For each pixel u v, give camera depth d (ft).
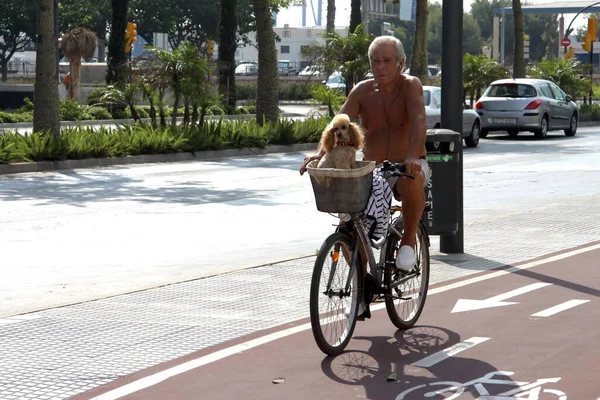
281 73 444.55
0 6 389.80
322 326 32.68
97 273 50.11
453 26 51.49
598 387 29.12
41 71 120.67
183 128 135.13
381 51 34.50
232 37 228.02
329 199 32.22
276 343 34.91
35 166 110.52
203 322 38.29
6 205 79.00
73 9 402.72
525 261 50.31
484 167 111.45
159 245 59.16
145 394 29.19
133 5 407.64
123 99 144.15
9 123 191.21
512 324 37.22
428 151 50.88
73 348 34.55
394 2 263.90
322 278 32.55
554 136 176.76
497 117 166.81
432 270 48.32
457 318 38.42
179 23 424.05
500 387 29.40
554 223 63.21
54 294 44.68
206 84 143.13
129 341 35.47
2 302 42.96
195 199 82.99
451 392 29.09
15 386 30.09
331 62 179.01
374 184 33.06
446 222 50.96
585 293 42.57
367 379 30.53
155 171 110.73
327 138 32.12
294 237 61.93
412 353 33.42
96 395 29.17
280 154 138.82
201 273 49.21
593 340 34.58
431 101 139.74
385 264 35.12
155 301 42.22
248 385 29.99
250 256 54.70
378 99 35.17
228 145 136.05
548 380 29.96
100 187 92.94
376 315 39.22
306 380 30.42
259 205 78.74
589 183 92.99
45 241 60.85
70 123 193.47
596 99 317.01
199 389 29.66
